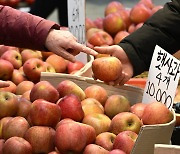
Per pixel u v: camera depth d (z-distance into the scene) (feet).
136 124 5.14
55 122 5.03
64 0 13.09
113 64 5.82
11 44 6.15
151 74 5.74
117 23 9.92
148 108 5.18
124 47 6.32
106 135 4.99
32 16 5.98
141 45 6.39
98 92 5.95
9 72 6.90
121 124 5.13
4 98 5.37
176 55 8.35
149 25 6.59
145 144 4.47
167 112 5.10
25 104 5.46
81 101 5.81
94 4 21.44
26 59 7.59
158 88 5.61
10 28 5.97
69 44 5.76
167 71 5.52
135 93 6.09
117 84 6.11
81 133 4.68
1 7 6.11
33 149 4.77
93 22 10.83
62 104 5.25
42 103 4.97
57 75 6.32
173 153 3.77
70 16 7.61
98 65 5.85
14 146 4.59
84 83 6.25
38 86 5.52
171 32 6.55
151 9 11.33
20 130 4.95
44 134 4.80
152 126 4.43
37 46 5.94
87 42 9.53
